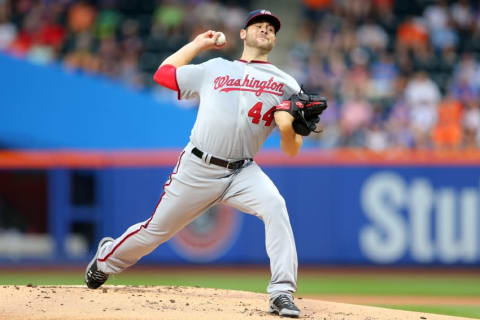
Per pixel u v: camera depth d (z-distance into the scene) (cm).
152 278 4056
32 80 5084
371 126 5053
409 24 5881
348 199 4419
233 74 1869
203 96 1892
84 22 5859
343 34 5703
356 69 5409
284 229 1845
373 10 5916
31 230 4866
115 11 6006
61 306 1830
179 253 4450
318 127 5075
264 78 1864
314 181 4422
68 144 5066
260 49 1903
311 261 4422
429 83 5269
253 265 4397
